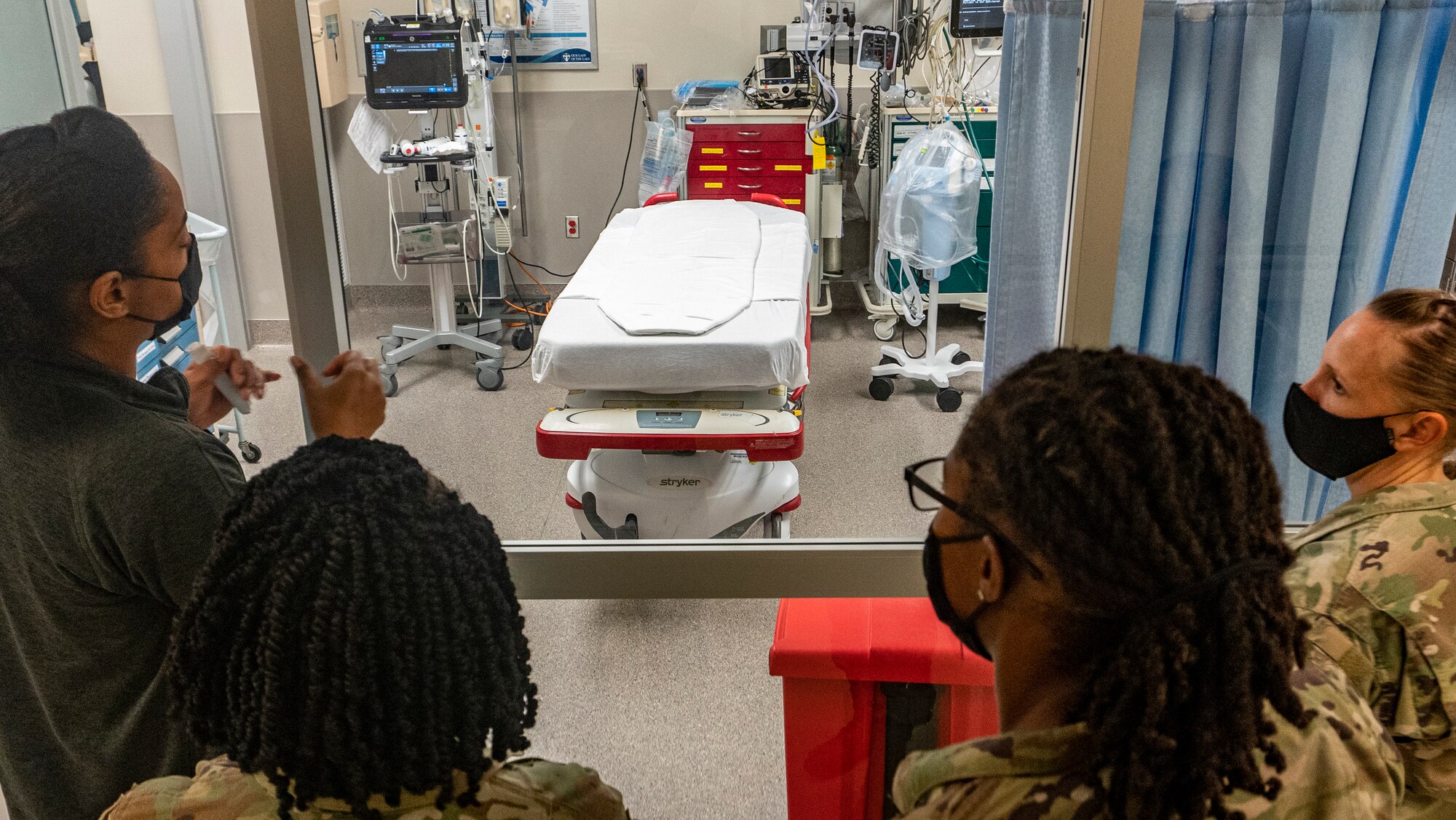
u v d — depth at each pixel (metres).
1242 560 0.57
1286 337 1.55
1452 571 0.88
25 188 0.82
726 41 4.43
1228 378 1.56
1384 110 1.42
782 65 4.31
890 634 1.32
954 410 3.55
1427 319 0.94
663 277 2.84
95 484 0.85
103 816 0.70
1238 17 1.37
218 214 3.93
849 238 4.68
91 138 0.86
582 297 2.70
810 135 4.27
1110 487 0.55
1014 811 0.58
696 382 2.48
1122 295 1.51
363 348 3.74
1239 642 0.55
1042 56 1.39
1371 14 1.37
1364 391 0.96
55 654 0.94
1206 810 0.56
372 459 0.69
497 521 2.74
